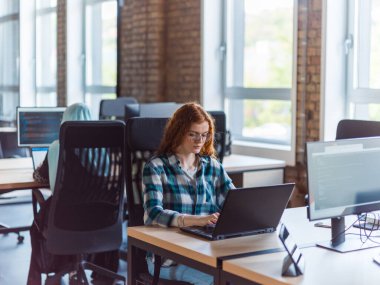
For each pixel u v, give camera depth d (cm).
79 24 764
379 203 275
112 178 388
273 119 617
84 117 427
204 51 654
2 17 713
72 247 386
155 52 708
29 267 457
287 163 558
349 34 529
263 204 267
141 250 311
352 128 364
